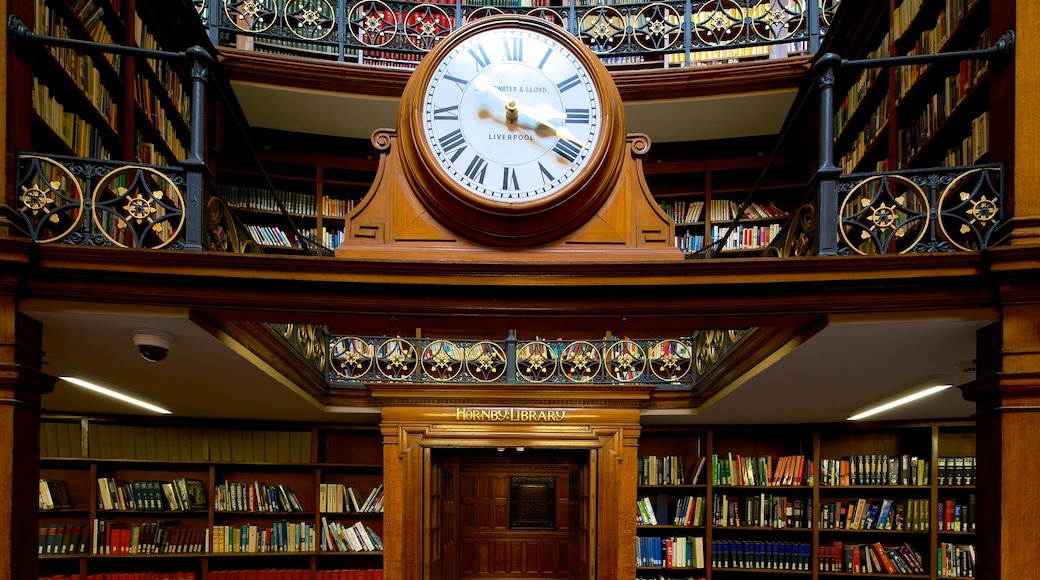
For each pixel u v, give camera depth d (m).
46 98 3.45
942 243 2.98
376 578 7.10
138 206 3.08
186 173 3.11
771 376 4.43
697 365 6.39
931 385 4.39
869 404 5.66
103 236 2.99
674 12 6.86
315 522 7.17
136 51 3.09
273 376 4.60
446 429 6.44
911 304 2.98
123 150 4.34
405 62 6.84
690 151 7.38
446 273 3.11
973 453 7.06
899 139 4.49
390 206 3.33
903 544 7.04
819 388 4.89
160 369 4.32
